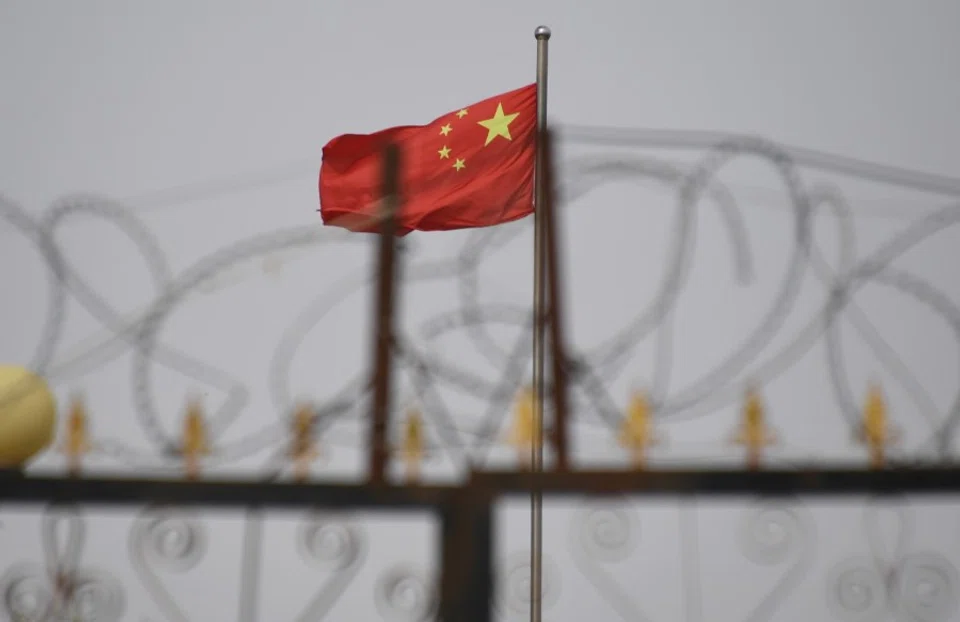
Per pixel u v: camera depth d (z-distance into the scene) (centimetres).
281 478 1955
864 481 1986
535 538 2217
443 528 1939
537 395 2250
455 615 1903
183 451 2097
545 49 2758
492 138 2872
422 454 2047
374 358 2144
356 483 1955
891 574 2322
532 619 2198
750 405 2088
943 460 2055
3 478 1931
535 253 2425
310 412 2083
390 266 2242
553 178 2472
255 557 2191
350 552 2062
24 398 2406
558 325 2369
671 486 1959
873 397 2128
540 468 2055
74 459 2106
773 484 1972
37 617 2252
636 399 2045
